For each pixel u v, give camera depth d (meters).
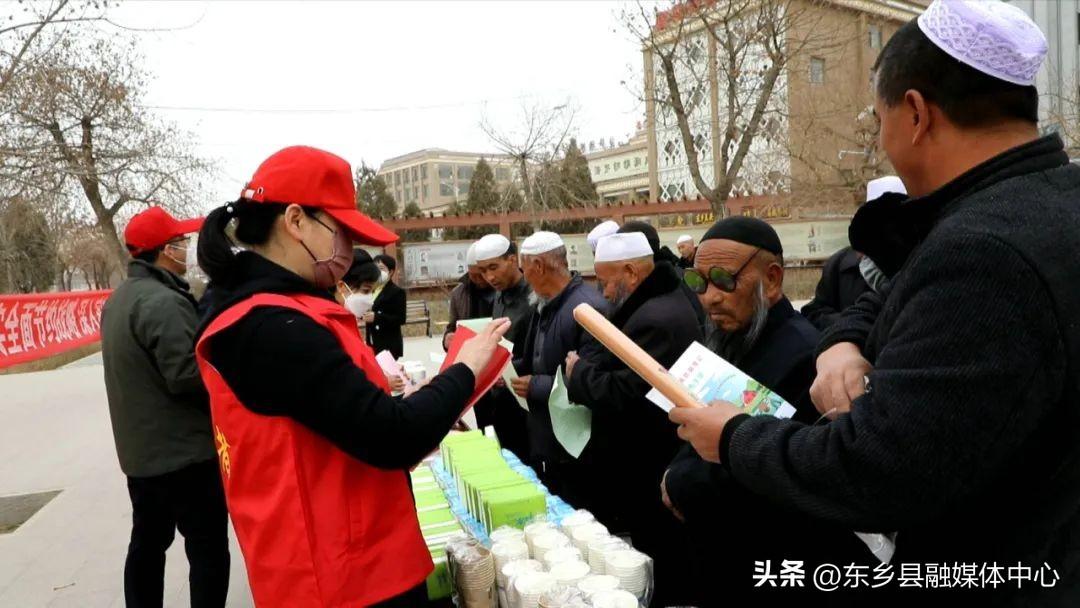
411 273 19.02
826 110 17.00
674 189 32.53
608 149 58.28
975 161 0.97
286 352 1.22
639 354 1.36
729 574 1.70
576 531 1.85
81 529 4.20
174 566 3.65
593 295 3.05
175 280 2.86
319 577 1.28
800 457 0.96
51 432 6.78
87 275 38.25
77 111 10.36
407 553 1.39
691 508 1.77
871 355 1.17
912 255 1.01
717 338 1.95
